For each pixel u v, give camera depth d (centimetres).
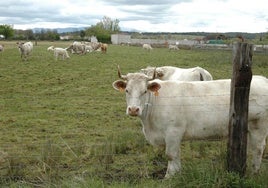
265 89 411
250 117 408
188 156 477
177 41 6456
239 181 338
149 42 6762
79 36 8231
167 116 405
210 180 338
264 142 418
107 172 421
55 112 755
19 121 672
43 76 1365
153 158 465
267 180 346
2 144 533
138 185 358
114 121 689
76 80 1284
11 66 1692
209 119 410
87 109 791
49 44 4716
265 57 2139
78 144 521
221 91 416
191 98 411
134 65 1897
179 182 343
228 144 356
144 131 424
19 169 418
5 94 980
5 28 6650
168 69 707
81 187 343
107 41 7456
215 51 3353
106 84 1198
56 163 425
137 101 387
